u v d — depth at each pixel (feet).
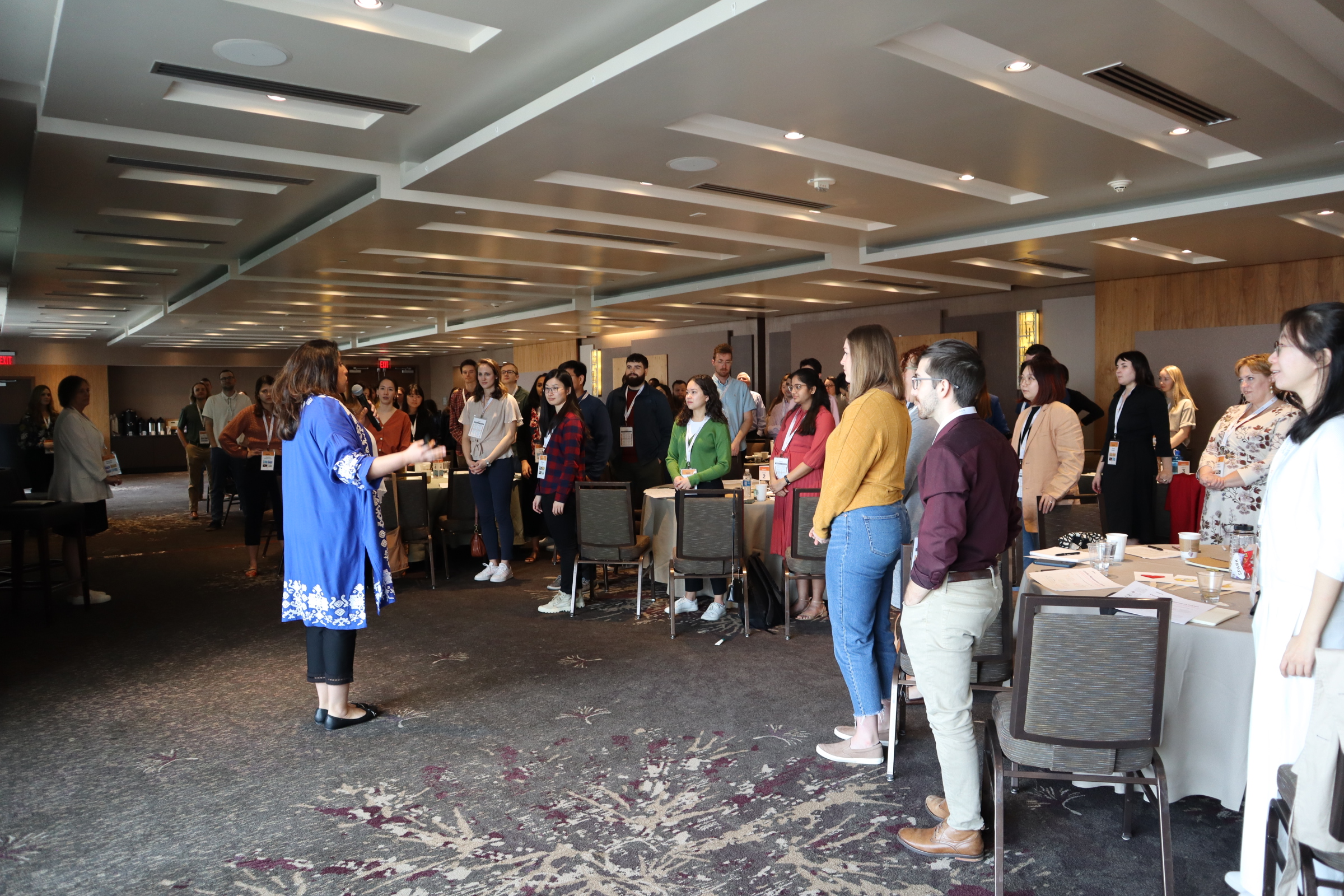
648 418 22.88
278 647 16.57
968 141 17.39
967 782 8.62
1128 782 7.77
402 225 23.97
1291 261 29.96
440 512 23.98
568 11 13.24
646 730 12.09
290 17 12.50
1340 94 15.42
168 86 15.02
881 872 8.43
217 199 22.38
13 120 17.81
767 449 33.65
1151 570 11.19
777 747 11.46
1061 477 14.99
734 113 15.58
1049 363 15.51
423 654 15.87
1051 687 7.61
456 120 17.76
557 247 27.96
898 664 10.50
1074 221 24.27
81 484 20.03
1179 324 33.14
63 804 10.03
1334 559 6.72
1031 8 11.35
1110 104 16.49
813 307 44.01
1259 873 7.45
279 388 12.03
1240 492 14.23
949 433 8.38
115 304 45.47
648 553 19.84
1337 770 5.75
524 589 21.33
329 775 10.77
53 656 15.99
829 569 10.70
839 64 13.21
